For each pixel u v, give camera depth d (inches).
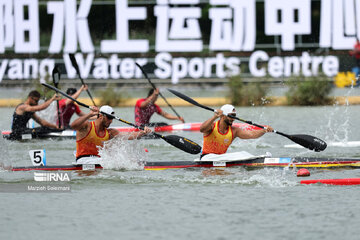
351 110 3068.4
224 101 3513.8
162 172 1369.3
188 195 1145.4
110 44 3929.6
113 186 1231.5
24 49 3892.7
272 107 3373.5
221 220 974.4
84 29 3873.0
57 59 3924.7
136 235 903.7
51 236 903.1
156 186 1227.2
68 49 3878.0
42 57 3909.9
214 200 1103.6
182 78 3998.5
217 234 903.1
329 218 978.7
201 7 3929.6
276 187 1209.4
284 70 3865.7
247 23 3846.0
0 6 3880.4
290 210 1029.8
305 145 1523.1
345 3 3826.3
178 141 1480.1
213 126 1430.9
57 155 1713.8
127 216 1003.3
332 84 3782.0
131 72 3966.5
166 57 3941.9
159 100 3597.4
